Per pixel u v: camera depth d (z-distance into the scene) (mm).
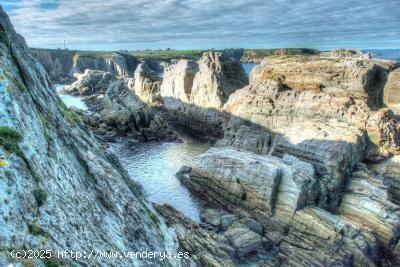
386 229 50250
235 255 47281
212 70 115188
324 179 60406
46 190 19594
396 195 60031
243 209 59594
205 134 115000
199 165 69125
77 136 36656
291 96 80000
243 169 60406
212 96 113812
